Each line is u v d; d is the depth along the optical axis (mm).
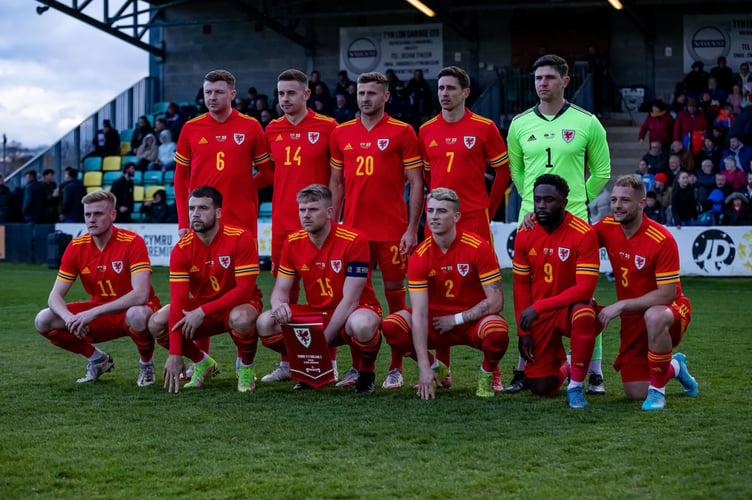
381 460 9453
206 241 13648
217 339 19766
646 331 12422
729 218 32750
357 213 14859
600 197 32500
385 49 54656
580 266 12414
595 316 12273
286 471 9086
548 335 12688
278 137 15484
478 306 12859
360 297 13883
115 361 16672
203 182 15469
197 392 13500
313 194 13125
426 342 12930
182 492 8453
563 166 13859
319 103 46906
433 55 54125
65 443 10266
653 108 40438
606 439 10219
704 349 17234
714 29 50312
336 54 55438
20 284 32906
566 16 52281
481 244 12945
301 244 13633
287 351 13336
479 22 53469
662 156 37250
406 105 44500
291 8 55250
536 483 8586
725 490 8328
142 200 47125
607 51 51844
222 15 56719
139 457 9664
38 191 44531
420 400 12680
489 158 14625
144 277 14055
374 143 14680
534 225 12859
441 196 12648
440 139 14531
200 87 57438
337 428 10906
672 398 12656
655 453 9594
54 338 14180
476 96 48031
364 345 13047
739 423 10961
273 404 12453
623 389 13672
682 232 32656
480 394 13023
